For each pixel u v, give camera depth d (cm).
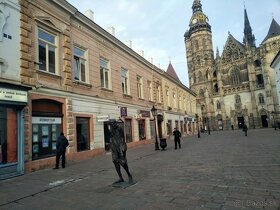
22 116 1064
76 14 1550
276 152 1287
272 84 6744
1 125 975
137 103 2408
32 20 1205
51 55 1342
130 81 2306
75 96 1473
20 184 830
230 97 7625
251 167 916
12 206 589
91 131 1600
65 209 554
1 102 957
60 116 1344
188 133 4538
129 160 1348
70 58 1470
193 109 5166
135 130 2291
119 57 2130
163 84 3306
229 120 7588
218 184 692
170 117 3466
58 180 876
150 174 908
